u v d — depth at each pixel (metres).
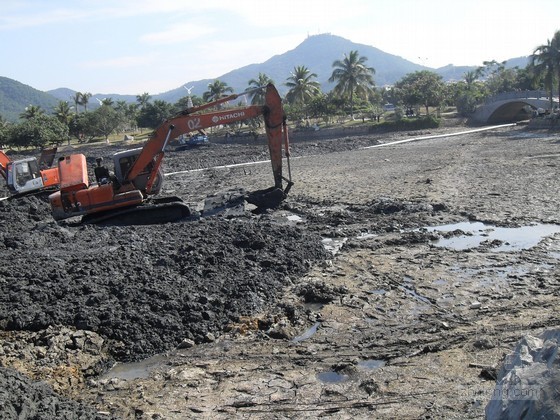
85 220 23.25
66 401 8.21
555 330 6.06
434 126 77.50
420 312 12.25
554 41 65.00
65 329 11.41
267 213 24.84
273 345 11.15
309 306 13.15
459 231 19.00
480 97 87.62
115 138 106.88
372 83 91.31
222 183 38.28
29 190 30.69
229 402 9.04
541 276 13.91
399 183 31.34
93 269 14.52
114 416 8.50
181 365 10.50
